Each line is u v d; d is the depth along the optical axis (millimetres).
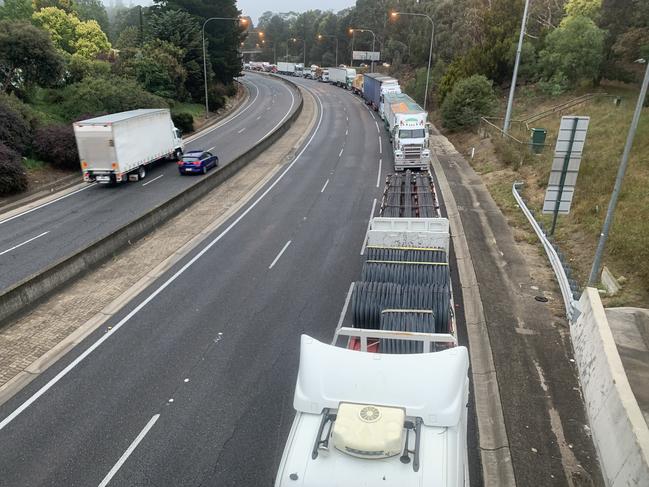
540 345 11078
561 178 16047
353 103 63594
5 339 12562
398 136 30812
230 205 24641
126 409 9797
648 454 6363
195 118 52719
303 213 22875
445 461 5621
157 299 14656
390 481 5438
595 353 9180
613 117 28062
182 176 31484
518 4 47438
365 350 8219
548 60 41406
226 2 66812
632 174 18906
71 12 67125
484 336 11648
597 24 41000
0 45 36969
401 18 98000
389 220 13750
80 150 27859
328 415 6188
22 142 31641
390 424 5676
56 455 8641
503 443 8375
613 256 14289
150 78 52969
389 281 10625
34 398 10211
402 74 83562
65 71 42312
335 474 5559
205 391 10320
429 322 8508
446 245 12492
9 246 19797
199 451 8680
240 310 13828
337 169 31531
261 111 58906
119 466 8367
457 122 40656
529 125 34062
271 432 9125
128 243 19219
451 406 6008
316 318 13320
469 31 60562
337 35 127938
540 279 14406
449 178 27484
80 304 14453
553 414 8961
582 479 7598
